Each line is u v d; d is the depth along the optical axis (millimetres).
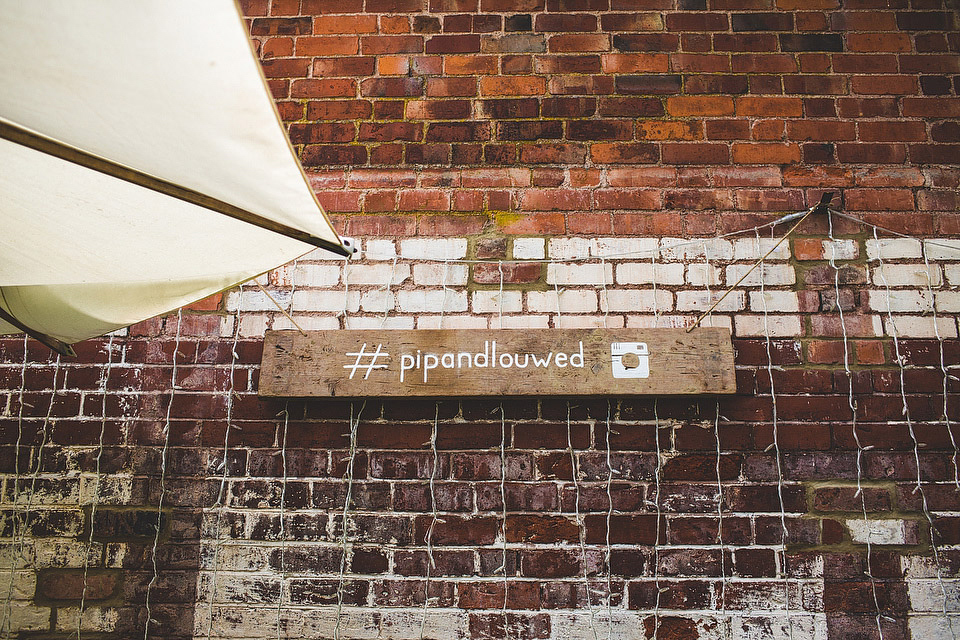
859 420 2100
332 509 2068
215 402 2158
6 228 1374
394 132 2389
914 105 2375
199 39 1035
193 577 2033
